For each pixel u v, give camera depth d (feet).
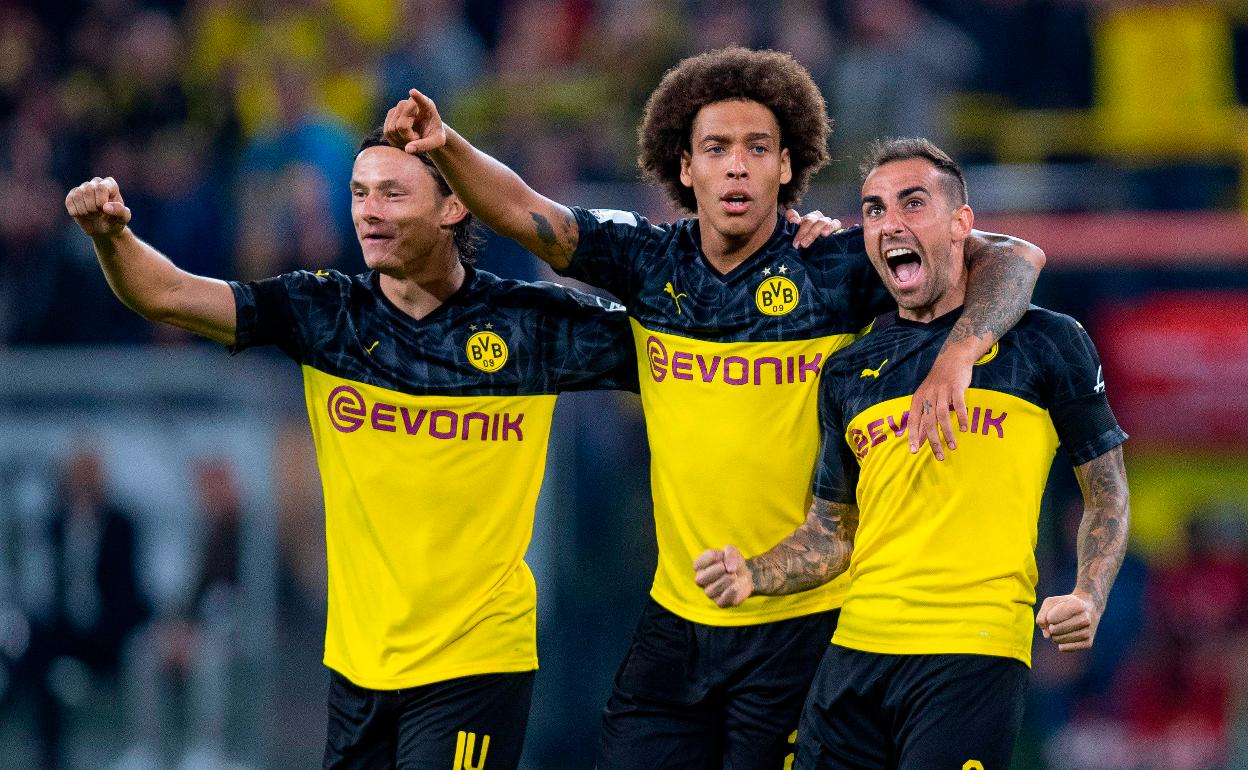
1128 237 128.88
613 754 65.41
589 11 157.07
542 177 137.08
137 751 121.70
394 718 62.59
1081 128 145.18
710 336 62.13
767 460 62.08
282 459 126.21
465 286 62.85
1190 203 136.26
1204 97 145.07
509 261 124.77
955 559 57.77
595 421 126.41
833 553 61.46
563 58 155.22
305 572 125.80
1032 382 58.70
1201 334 127.34
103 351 129.80
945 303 60.08
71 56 160.45
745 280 62.23
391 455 61.72
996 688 57.21
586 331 63.57
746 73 62.39
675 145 64.44
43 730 121.90
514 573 63.00
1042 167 139.23
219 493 124.16
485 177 60.49
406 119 57.11
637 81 142.82
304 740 123.44
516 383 62.54
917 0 148.66
